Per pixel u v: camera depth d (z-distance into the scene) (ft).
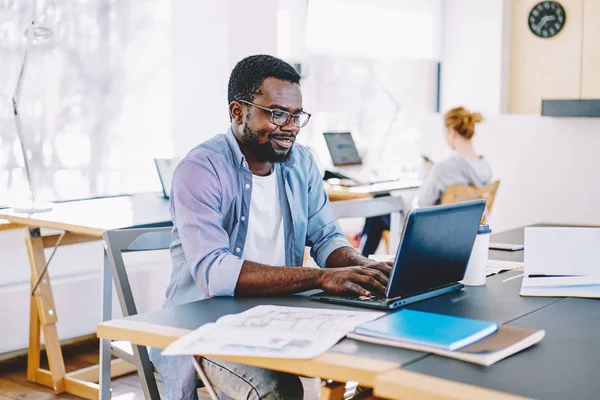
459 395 3.60
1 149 12.19
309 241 7.43
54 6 12.75
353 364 4.06
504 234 8.76
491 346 4.25
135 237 7.23
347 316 5.00
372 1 18.78
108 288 7.77
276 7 14.32
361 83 19.15
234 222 6.66
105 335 5.11
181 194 6.40
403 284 5.47
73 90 13.09
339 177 16.69
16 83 12.32
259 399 5.59
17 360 12.11
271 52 14.37
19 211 10.75
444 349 4.19
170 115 14.55
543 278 6.30
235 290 5.95
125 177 13.94
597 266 6.39
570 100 16.51
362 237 15.84
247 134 6.55
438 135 19.21
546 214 17.52
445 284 6.01
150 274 13.76
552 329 4.88
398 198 9.90
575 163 17.06
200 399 10.07
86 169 13.35
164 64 14.39
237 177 6.64
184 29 14.26
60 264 12.71
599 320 5.13
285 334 4.61
